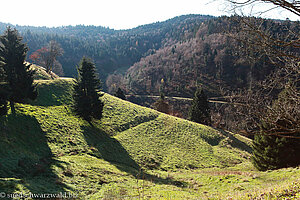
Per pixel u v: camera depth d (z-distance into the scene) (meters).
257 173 20.70
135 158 29.64
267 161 22.55
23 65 29.30
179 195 15.71
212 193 16.31
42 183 14.55
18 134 22.20
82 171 19.39
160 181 21.48
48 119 28.95
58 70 92.12
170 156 32.91
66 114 34.16
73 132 29.45
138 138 36.22
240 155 38.59
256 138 23.81
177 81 139.38
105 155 27.38
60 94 40.16
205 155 35.62
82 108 33.50
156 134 39.56
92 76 34.78
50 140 24.89
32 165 17.50
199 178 22.19
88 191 15.77
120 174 21.56
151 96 135.25
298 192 9.24
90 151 26.48
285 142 21.20
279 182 15.44
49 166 18.47
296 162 21.27
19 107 27.70
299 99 4.15
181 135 41.31
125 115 43.53
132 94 138.38
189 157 33.72
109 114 41.66
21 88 28.11
